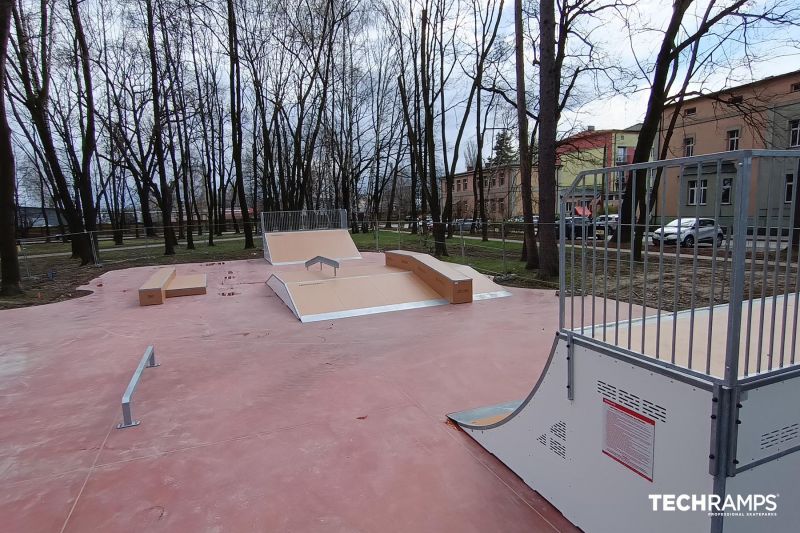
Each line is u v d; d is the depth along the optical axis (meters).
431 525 2.44
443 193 52.81
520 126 11.98
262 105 24.73
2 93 10.09
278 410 3.97
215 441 3.45
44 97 15.11
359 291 8.42
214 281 12.06
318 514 2.56
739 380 1.64
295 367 5.08
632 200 2.08
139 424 3.79
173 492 2.83
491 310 7.57
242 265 15.99
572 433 2.39
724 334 2.72
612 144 38.56
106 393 4.52
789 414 1.81
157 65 21.30
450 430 3.51
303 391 4.38
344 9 22.16
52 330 7.23
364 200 53.91
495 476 2.89
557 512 2.53
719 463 1.65
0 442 3.57
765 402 1.72
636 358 1.97
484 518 2.48
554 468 2.54
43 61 14.88
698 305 7.18
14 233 10.52
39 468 3.16
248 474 2.99
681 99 14.29
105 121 26.75
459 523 2.45
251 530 2.46
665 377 1.84
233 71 20.92
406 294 8.41
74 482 2.98
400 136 33.03
